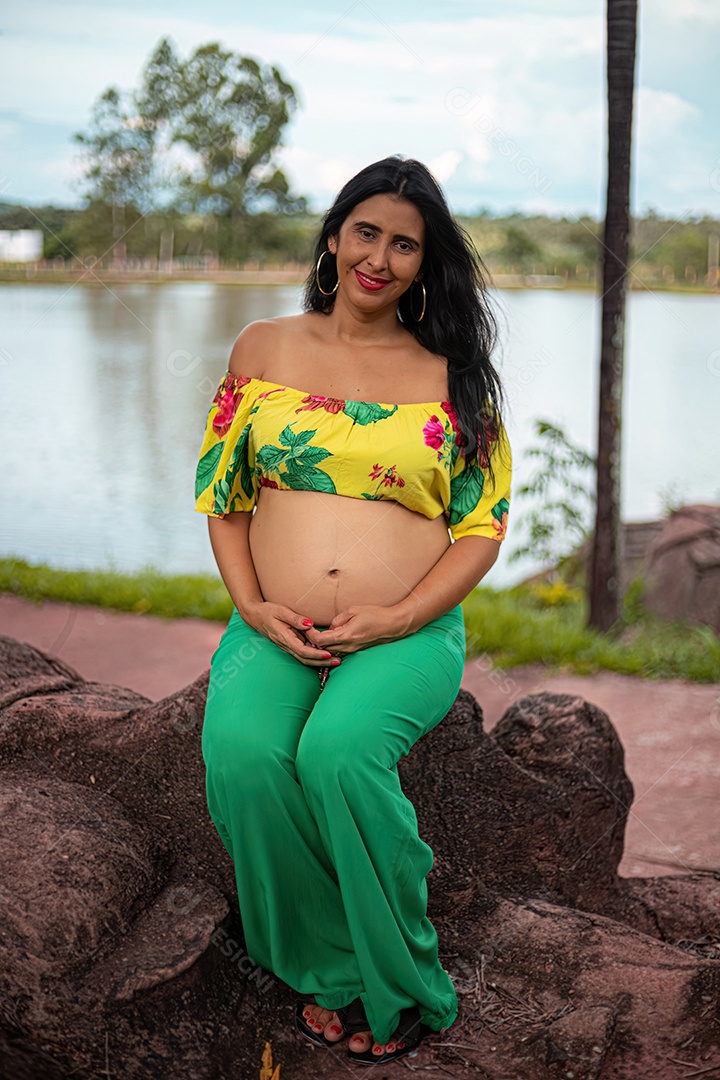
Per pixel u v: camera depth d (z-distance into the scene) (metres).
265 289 39.72
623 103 6.14
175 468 12.05
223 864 2.81
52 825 2.57
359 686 2.45
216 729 2.41
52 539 9.06
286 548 2.71
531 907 2.91
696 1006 2.53
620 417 6.55
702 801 4.47
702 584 6.88
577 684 5.97
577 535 8.40
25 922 2.30
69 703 3.11
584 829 3.12
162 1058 2.27
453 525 2.91
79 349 21.86
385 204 2.73
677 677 6.08
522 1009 2.58
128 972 2.32
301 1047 2.46
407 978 2.38
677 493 11.02
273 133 36.19
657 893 3.20
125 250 46.00
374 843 2.32
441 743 3.04
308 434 2.68
